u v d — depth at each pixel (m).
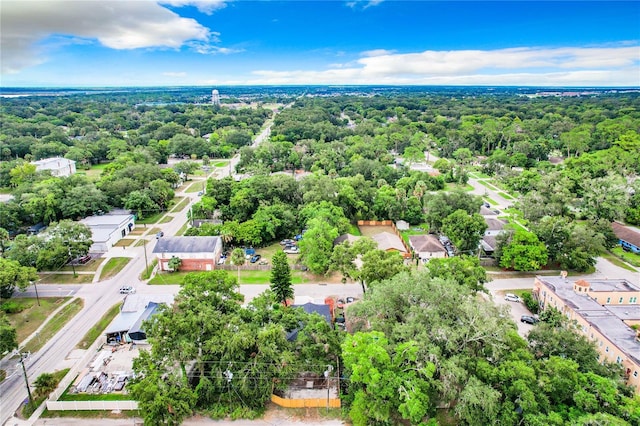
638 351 48.22
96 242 87.38
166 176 133.88
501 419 39.00
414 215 106.50
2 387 49.00
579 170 131.75
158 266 81.31
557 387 39.91
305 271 79.94
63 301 68.25
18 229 98.44
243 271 80.06
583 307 58.59
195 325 45.22
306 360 47.72
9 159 168.50
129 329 57.69
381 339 43.09
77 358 54.25
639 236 91.19
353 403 43.31
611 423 34.38
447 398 44.81
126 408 45.75
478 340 45.62
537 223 88.19
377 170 135.38
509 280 76.06
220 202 110.94
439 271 60.50
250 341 45.03
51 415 45.00
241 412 45.34
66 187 110.00
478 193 133.25
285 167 163.75
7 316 62.47
